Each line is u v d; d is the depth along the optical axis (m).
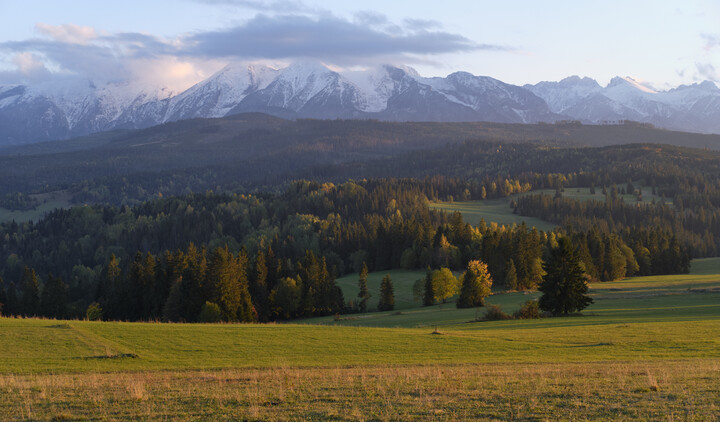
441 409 21.98
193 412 22.11
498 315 70.69
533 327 58.25
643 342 43.97
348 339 47.97
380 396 24.48
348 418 20.83
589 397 23.66
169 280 107.44
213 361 38.59
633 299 87.06
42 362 36.78
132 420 21.20
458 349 43.44
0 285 109.69
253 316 102.88
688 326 52.12
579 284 72.19
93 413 22.27
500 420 20.44
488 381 27.78
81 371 34.53
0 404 23.81
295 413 21.70
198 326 54.56
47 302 108.00
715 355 37.78
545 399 23.38
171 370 35.00
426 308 105.69
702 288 96.06
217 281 96.62
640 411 21.11
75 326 49.81
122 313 106.25
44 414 22.08
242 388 27.16
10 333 45.06
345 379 28.91
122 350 41.59
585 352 40.62
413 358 39.66
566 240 73.19
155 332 48.84
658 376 28.30
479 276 100.19
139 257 110.62
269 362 38.31
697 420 19.86
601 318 65.00
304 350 43.28
